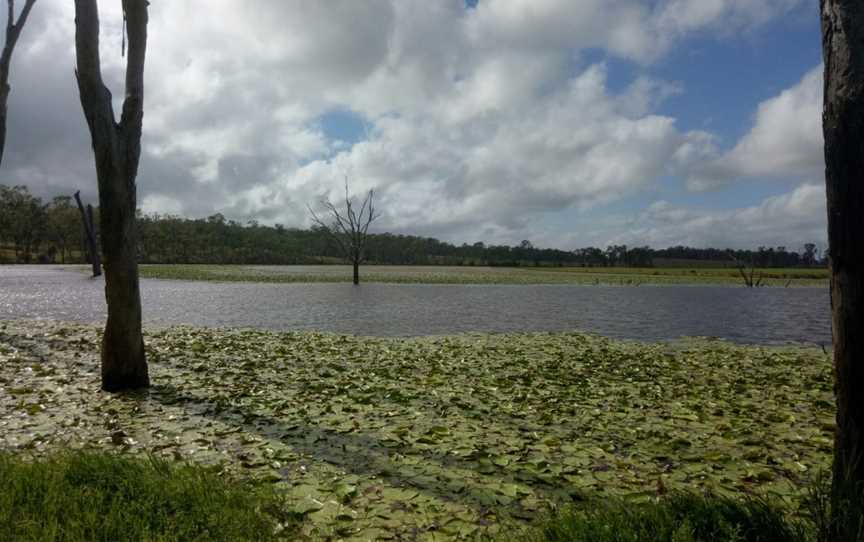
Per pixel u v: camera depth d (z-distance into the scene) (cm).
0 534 366
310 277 5709
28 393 876
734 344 1648
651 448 641
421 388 969
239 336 1628
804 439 677
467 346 1513
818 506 377
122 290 900
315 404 838
